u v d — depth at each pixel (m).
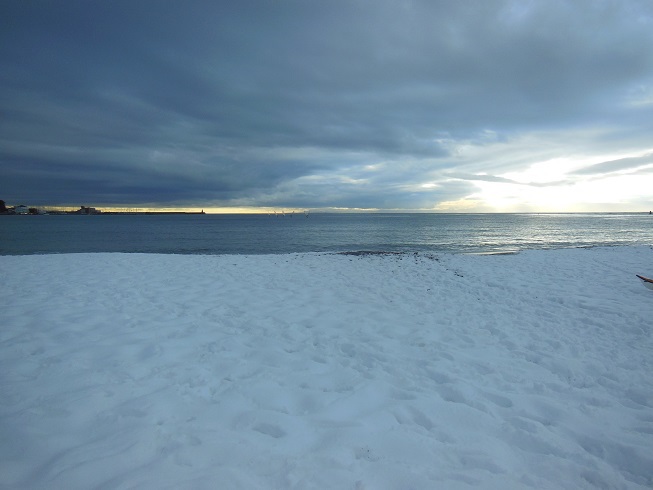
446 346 5.22
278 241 30.62
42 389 3.55
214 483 2.29
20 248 25.34
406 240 29.97
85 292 7.69
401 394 3.80
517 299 8.11
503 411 3.57
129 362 4.29
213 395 3.64
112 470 2.40
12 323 5.57
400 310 7.09
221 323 5.98
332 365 4.52
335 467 2.58
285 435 2.97
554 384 4.16
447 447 2.92
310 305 7.27
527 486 2.53
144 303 6.98
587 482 2.65
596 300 7.97
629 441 3.16
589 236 32.28
